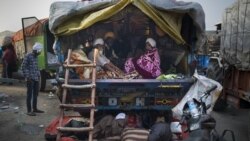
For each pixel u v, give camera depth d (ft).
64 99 21.66
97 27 24.20
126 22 24.12
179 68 24.56
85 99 22.41
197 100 21.62
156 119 22.95
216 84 22.27
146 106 22.44
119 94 22.30
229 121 32.40
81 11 23.15
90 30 24.17
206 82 22.12
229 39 34.71
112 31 24.38
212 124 18.71
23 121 29.48
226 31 36.19
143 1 22.95
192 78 22.41
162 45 24.48
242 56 30.68
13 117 31.04
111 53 24.64
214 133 18.43
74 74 22.81
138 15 23.79
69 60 22.63
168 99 22.45
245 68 30.04
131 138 20.45
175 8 23.18
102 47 24.00
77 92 22.31
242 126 30.37
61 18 22.88
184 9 23.15
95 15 22.84
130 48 24.68
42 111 33.17
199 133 18.34
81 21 23.45
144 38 24.53
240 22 31.40
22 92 46.29
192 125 19.62
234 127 29.96
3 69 56.24
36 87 32.58
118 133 21.98
